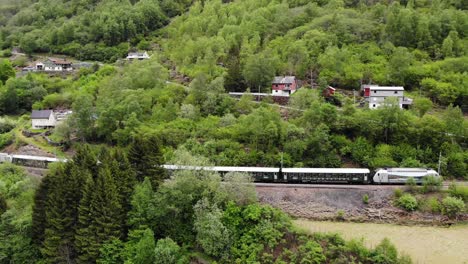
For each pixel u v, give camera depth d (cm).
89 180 9675
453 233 10438
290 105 15175
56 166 11131
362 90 16462
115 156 10769
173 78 19612
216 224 9419
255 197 10450
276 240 9575
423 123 13000
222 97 15900
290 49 18362
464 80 15638
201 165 10625
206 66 18650
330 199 11494
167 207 9744
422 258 9431
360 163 12788
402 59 16725
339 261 9056
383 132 13188
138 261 9112
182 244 9794
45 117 18112
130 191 10125
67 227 9681
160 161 10856
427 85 15888
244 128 13588
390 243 9781
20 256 9531
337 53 17662
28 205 10562
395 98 13525
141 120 15212
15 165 14012
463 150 12794
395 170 11812
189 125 14550
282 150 13200
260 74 16912
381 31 19850
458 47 18038
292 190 11744
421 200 11275
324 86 16062
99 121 15388
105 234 9450
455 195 11294
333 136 13338
